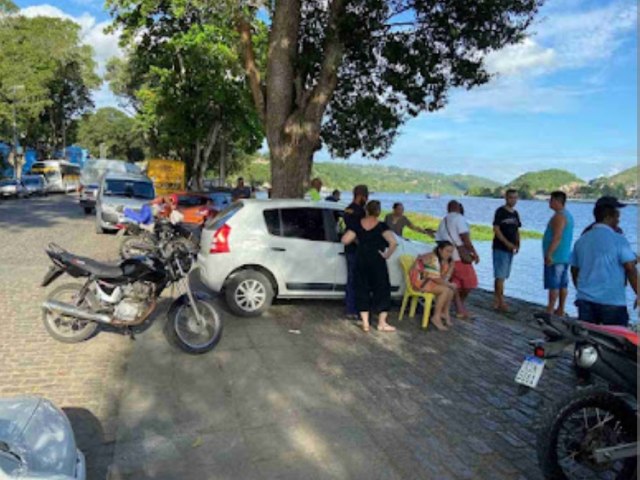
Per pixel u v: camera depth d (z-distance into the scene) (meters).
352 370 5.88
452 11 11.13
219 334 6.39
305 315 8.11
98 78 67.31
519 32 11.18
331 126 15.46
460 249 8.42
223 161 41.31
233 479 3.72
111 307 6.35
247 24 12.00
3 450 2.46
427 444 4.29
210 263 7.87
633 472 3.55
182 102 31.64
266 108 11.73
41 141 70.19
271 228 8.02
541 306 9.79
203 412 4.75
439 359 6.35
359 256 7.32
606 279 5.19
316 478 3.76
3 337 6.67
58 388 5.18
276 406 4.91
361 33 11.27
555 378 5.88
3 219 22.11
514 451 4.23
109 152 84.62
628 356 3.57
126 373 5.61
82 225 20.81
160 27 26.50
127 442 4.20
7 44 51.34
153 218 15.88
